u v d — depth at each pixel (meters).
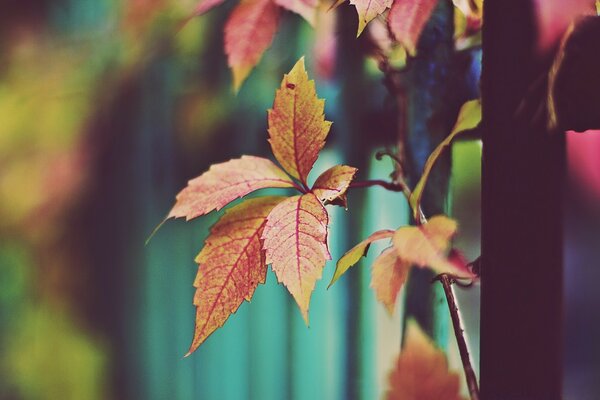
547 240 0.59
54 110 1.35
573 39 0.57
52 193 1.38
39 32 1.33
